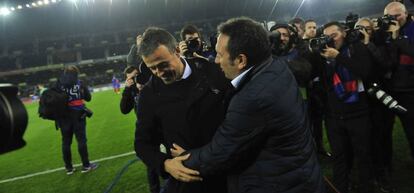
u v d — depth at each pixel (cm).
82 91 490
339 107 286
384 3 3416
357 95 277
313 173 159
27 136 941
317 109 338
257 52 151
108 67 3622
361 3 3522
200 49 273
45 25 3966
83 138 502
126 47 3875
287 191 155
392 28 304
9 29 3859
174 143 191
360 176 287
